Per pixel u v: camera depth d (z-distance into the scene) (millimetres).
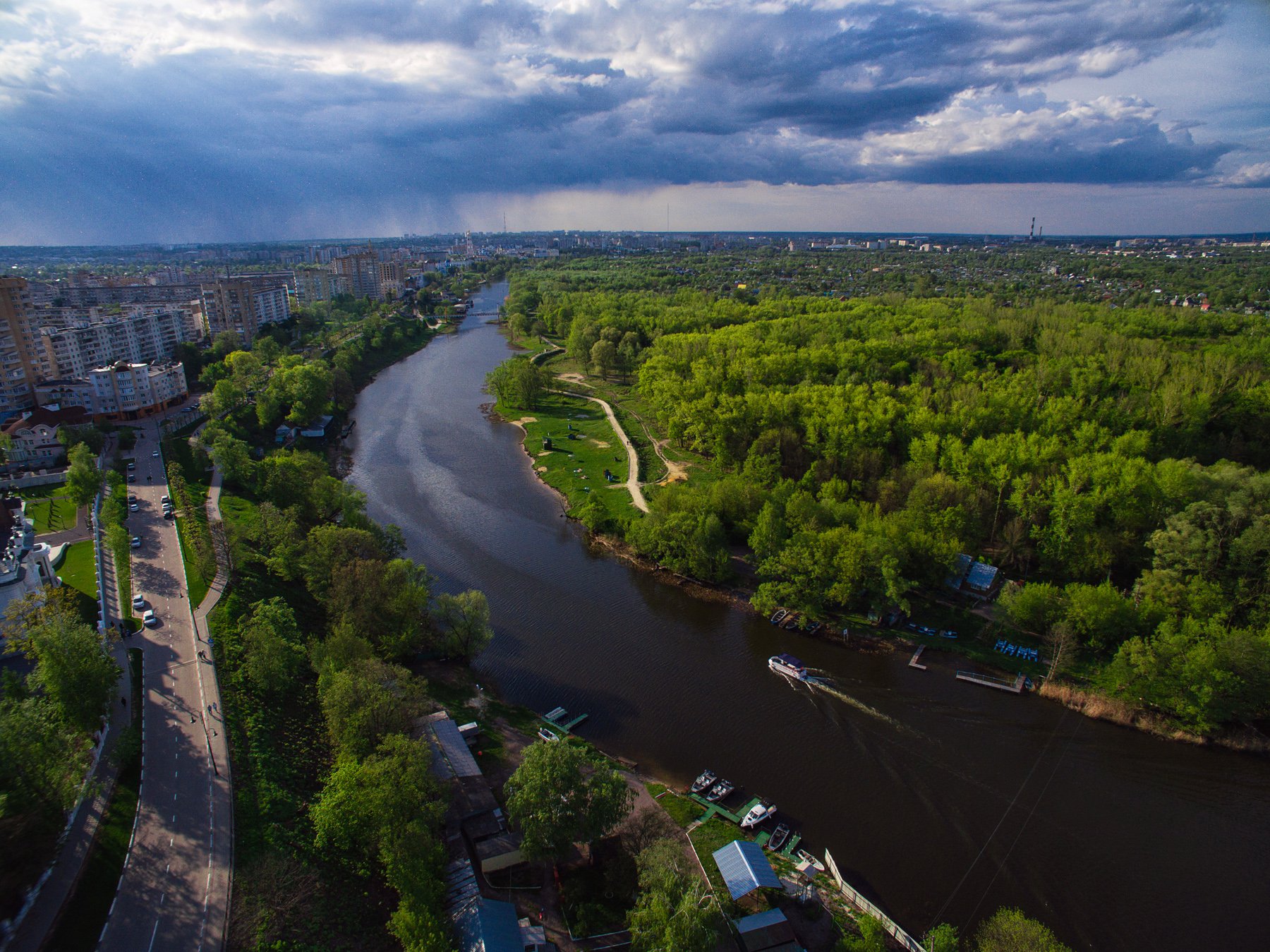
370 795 65000
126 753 72125
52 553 117062
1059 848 75562
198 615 101125
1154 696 91750
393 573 102625
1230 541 107125
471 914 59719
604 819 67312
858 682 102000
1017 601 108312
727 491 138750
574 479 175125
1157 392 165500
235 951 55781
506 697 98125
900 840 76250
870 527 119625
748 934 60594
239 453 156000
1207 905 69625
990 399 168250
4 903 55250
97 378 190625
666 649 109625
